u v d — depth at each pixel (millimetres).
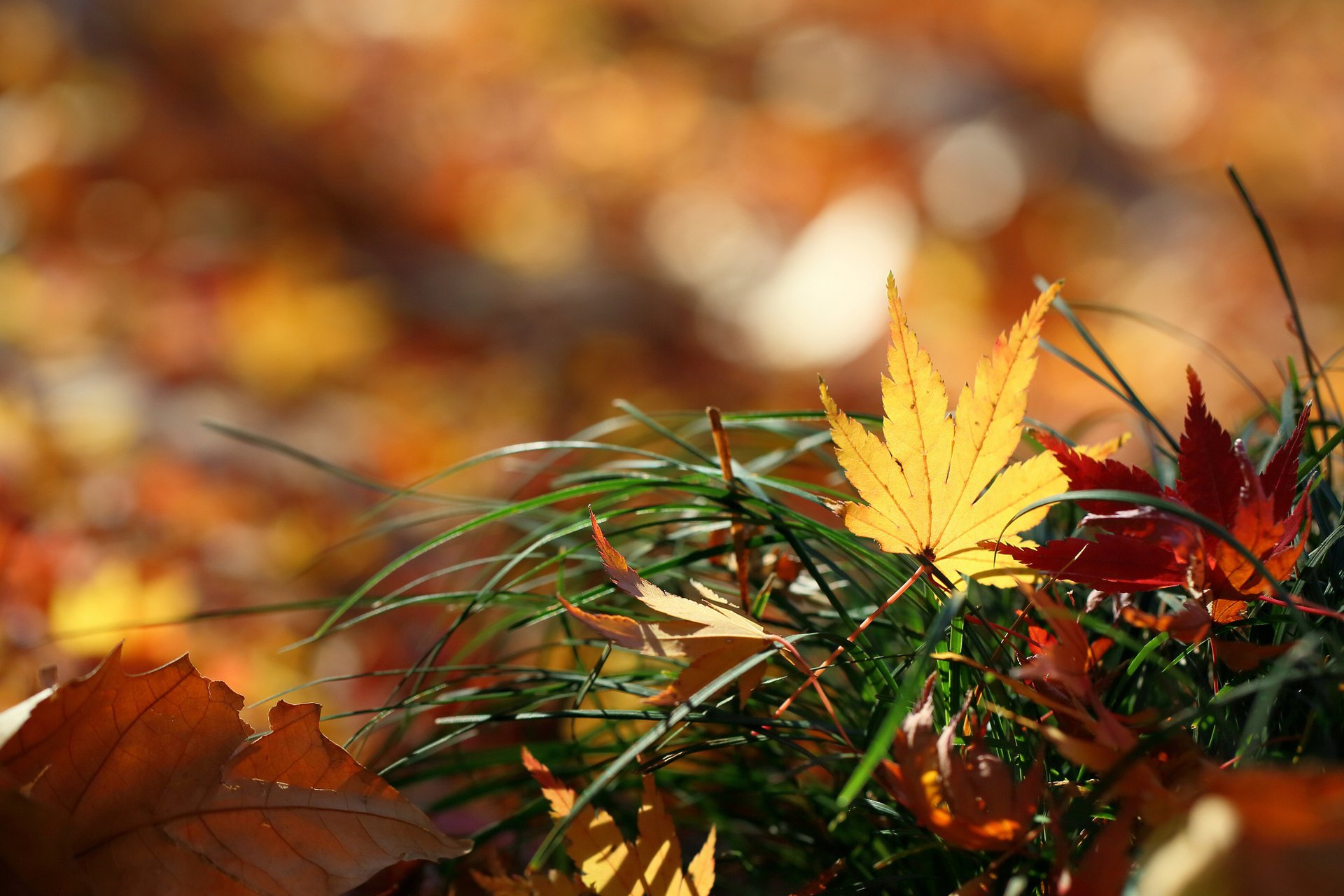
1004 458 622
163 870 610
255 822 616
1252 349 1716
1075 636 608
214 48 2459
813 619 680
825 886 630
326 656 874
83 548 941
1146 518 611
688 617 618
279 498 1181
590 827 622
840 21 3240
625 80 2926
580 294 1947
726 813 685
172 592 842
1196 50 3102
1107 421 752
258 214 2025
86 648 770
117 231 1860
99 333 1511
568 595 705
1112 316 1870
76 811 610
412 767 710
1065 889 592
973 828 596
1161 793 590
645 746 607
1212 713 610
